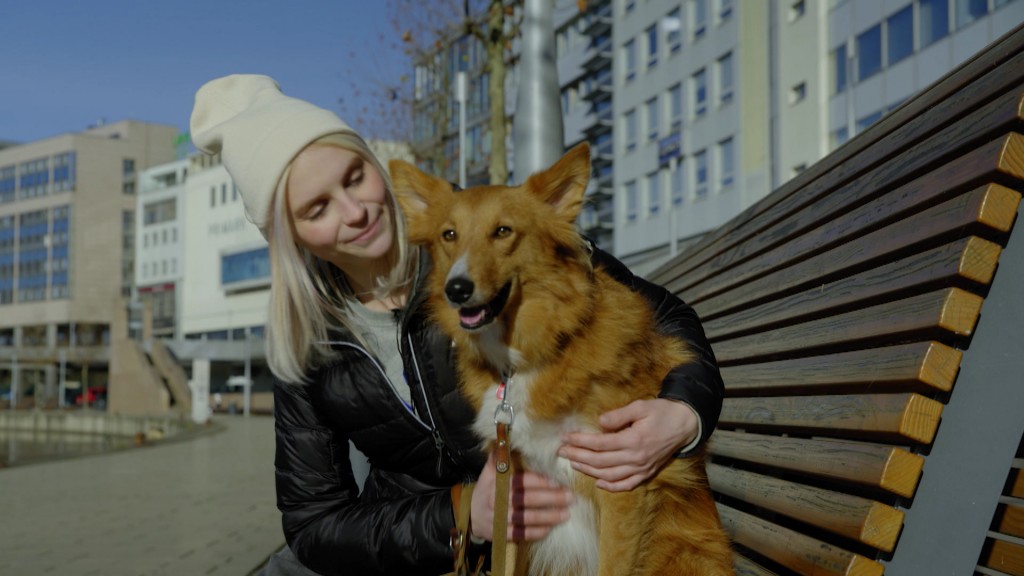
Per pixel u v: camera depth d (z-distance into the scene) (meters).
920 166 2.49
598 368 2.83
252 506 10.48
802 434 2.81
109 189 104.38
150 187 85.88
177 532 8.55
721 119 30.78
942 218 2.21
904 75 22.58
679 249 33.78
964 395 2.07
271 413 55.81
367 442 3.31
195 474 15.15
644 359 2.93
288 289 3.24
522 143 7.98
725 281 4.25
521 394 2.95
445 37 18.73
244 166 3.15
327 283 3.35
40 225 104.88
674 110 33.97
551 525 3.02
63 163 102.94
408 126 23.92
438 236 3.19
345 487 3.44
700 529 2.85
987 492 2.01
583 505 2.99
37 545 8.01
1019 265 2.05
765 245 3.80
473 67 25.75
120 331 71.00
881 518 2.05
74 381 95.81
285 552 3.61
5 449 41.19
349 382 3.22
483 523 2.85
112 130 109.12
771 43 28.03
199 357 66.56
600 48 39.25
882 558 2.10
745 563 2.94
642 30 35.91
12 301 108.75
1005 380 2.03
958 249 2.09
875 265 2.57
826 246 2.99
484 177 32.12
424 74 23.80
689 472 2.85
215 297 74.38
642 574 2.80
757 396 3.30
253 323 70.19
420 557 3.04
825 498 2.34
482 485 2.88
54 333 103.00
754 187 29.03
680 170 33.59
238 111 3.46
